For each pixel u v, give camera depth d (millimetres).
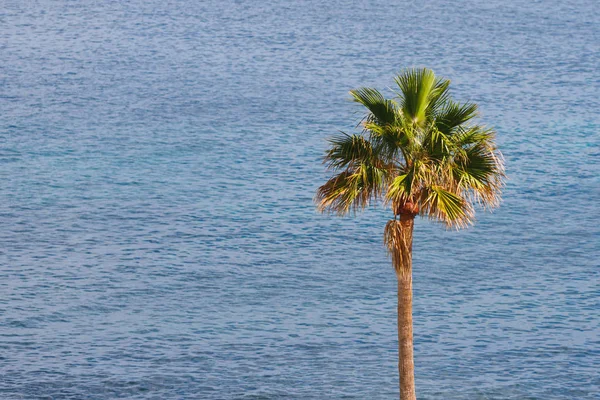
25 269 109500
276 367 88062
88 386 83438
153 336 93812
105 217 127125
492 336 94875
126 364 87750
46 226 123312
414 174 59469
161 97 195125
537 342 93562
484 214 131000
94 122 175000
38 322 96188
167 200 134375
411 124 60562
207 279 108438
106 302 101500
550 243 121000
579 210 133125
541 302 103250
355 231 124188
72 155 154375
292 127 174000
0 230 121312
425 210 60625
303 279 109312
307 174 146875
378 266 113562
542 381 85875
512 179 145750
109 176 144125
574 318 99250
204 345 92062
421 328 96688
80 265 111188
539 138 168250
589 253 117750
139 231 122500
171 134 167875
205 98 194875
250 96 197125
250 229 124188
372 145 61219
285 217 128500
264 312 99875
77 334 93812
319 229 124688
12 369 86188
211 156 155375
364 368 88188
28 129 169000
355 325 97312
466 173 60406
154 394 82500
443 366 88562
